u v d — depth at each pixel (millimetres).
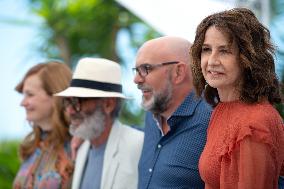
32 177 4508
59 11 12102
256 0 5262
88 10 11953
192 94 3514
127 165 4031
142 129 4441
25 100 4648
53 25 12039
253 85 2609
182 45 3619
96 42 11977
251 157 2463
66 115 4539
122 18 11695
